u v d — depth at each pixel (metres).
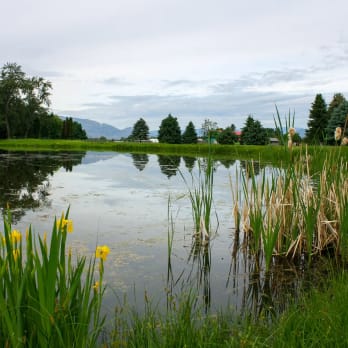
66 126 76.50
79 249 6.47
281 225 6.36
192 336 2.96
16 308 2.22
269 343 3.03
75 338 2.40
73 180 16.11
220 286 5.10
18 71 63.12
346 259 5.95
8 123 64.50
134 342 3.12
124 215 9.28
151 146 49.28
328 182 6.82
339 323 2.98
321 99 38.25
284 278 5.38
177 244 6.98
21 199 11.12
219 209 10.19
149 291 4.82
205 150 43.44
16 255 2.51
